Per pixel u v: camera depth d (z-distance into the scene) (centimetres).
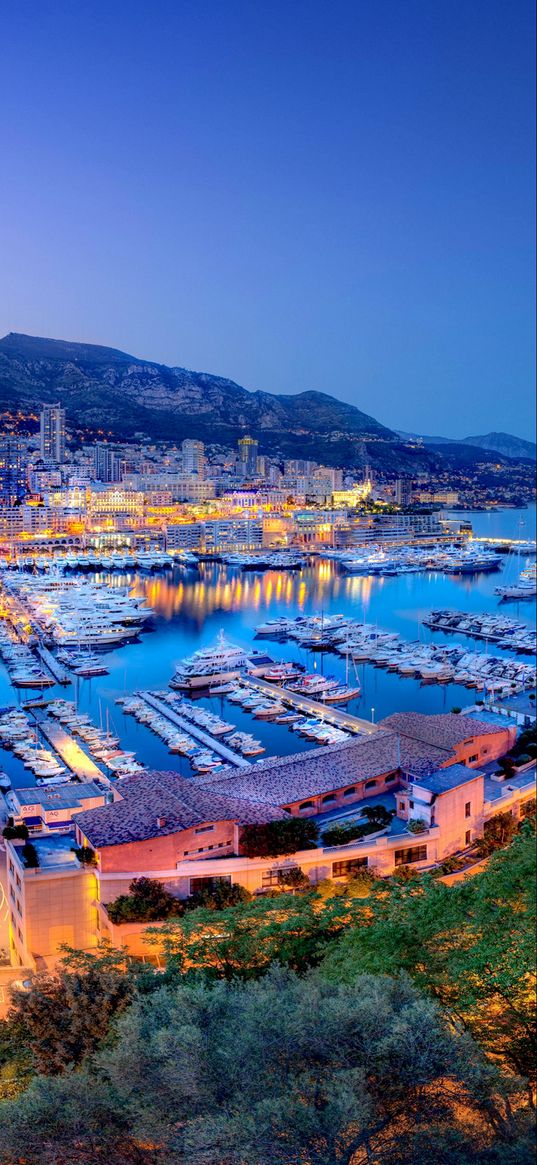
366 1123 3875
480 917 6122
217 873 7975
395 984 4741
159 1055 4225
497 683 19700
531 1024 5156
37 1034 5450
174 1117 4053
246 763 14475
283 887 8100
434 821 9144
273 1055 4184
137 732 16675
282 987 4959
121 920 7362
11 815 10544
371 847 8650
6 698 19212
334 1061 4125
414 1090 4122
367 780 10319
